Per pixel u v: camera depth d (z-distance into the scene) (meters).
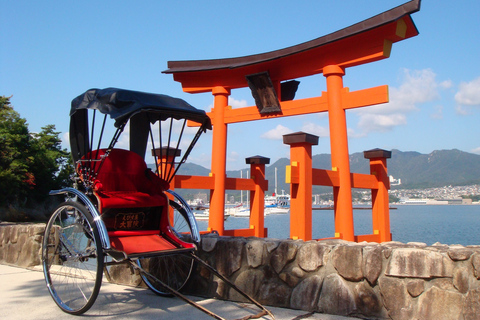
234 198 156.38
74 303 4.27
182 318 3.77
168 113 4.28
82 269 5.42
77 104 4.38
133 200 4.28
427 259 3.31
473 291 3.09
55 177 50.59
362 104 7.18
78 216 4.24
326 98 7.62
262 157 9.25
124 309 4.07
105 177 4.66
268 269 4.13
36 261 6.46
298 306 3.89
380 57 7.05
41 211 48.22
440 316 3.19
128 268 5.12
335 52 7.49
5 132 40.84
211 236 4.70
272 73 8.35
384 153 8.85
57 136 52.00
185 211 4.61
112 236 4.11
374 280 3.54
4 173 38.03
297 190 7.01
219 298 4.38
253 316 3.67
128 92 4.06
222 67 8.53
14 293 4.76
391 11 6.67
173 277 4.59
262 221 9.29
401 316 3.36
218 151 8.77
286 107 8.16
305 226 6.85
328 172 7.29
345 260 3.72
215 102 9.01
